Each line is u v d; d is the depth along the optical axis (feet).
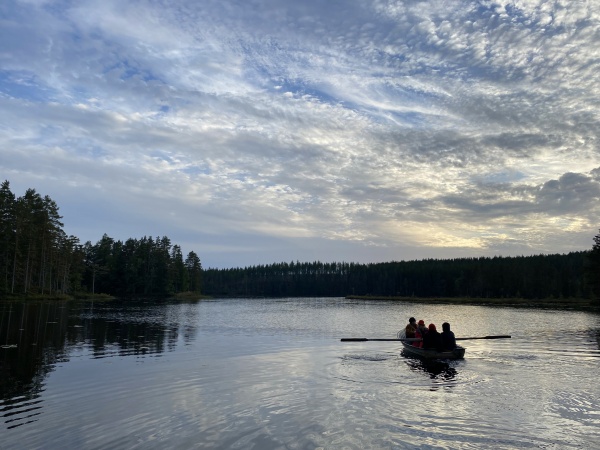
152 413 37.19
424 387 45.83
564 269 377.71
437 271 468.34
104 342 83.71
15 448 29.86
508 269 393.91
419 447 29.35
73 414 37.09
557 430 32.63
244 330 112.78
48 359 64.28
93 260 416.26
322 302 349.41
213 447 29.60
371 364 60.08
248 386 46.78
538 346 78.89
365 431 32.40
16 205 235.40
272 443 30.19
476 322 141.08
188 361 62.75
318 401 40.42
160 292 437.58
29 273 256.73
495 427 33.19
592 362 61.26
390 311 212.02
